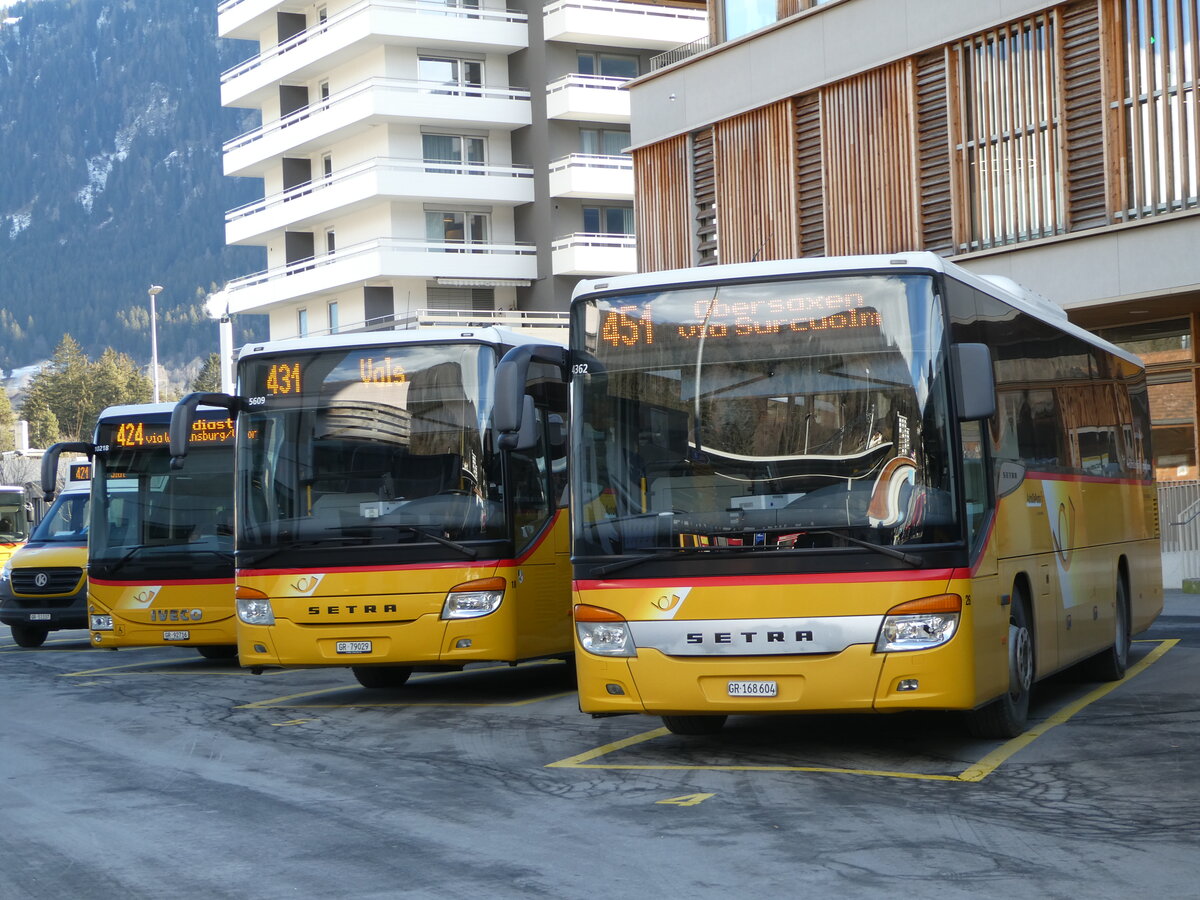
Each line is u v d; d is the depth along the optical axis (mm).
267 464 14188
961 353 9625
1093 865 7148
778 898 6676
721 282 10211
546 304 61312
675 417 10133
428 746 11602
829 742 11008
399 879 7242
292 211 63781
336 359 14203
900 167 25312
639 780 9727
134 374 171250
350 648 13758
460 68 61562
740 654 9781
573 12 59344
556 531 14742
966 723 10828
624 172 60469
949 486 9664
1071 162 22781
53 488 18250
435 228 61344
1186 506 24609
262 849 8016
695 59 29312
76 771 10852
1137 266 21938
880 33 25516
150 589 18500
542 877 7191
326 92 63969
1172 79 21469
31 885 7383
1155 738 10742
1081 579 12961
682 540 9961
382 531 13789
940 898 6602
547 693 14945
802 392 9938
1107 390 14992
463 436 13875
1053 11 22781
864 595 9617
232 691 16156
